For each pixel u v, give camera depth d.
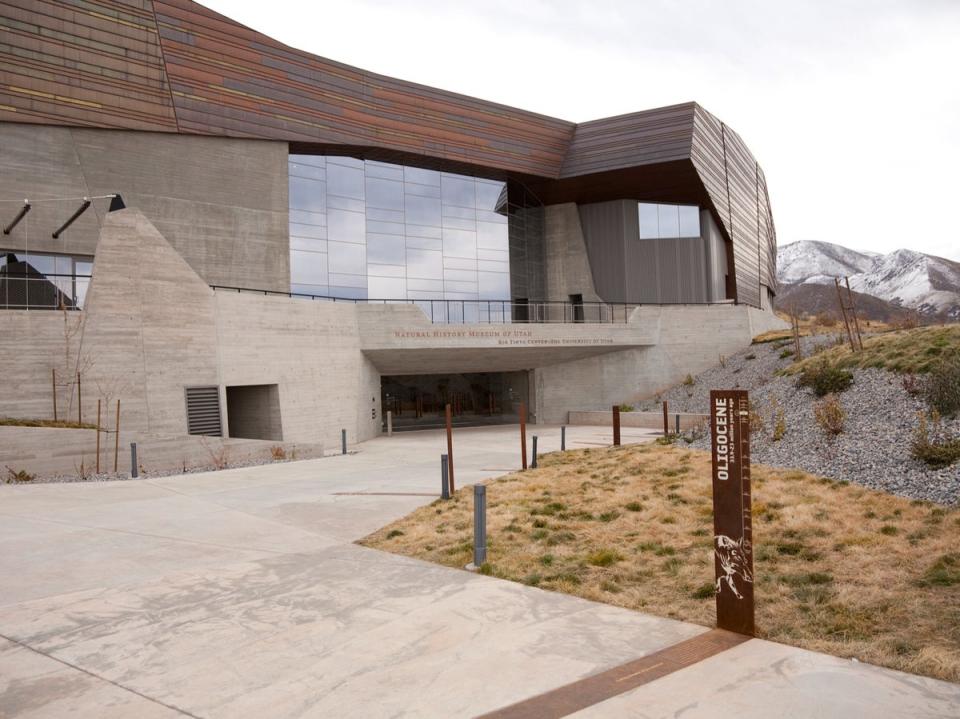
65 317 18.80
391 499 12.38
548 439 26.38
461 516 10.70
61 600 6.67
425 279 34.97
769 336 38.06
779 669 4.86
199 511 11.32
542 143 36.81
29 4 23.02
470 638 5.58
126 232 20.27
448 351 31.67
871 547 8.00
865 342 20.97
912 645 5.23
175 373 21.23
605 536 9.27
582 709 4.28
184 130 26.38
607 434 27.56
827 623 5.79
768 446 15.41
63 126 23.81
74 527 10.07
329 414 27.48
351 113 31.05
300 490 13.59
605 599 6.57
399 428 35.53
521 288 39.38
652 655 5.17
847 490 10.85
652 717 4.16
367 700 4.47
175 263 21.58
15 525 10.22
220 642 5.55
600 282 40.97
